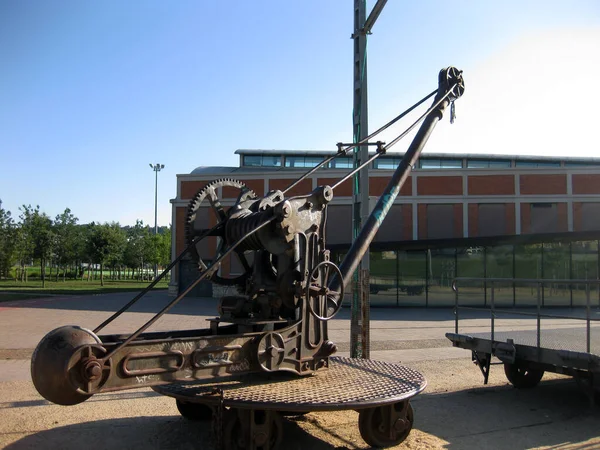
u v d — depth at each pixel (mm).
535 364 7547
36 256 44531
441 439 5633
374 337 13773
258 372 4805
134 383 3867
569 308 24031
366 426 5035
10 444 5297
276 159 43625
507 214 31453
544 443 5582
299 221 5094
